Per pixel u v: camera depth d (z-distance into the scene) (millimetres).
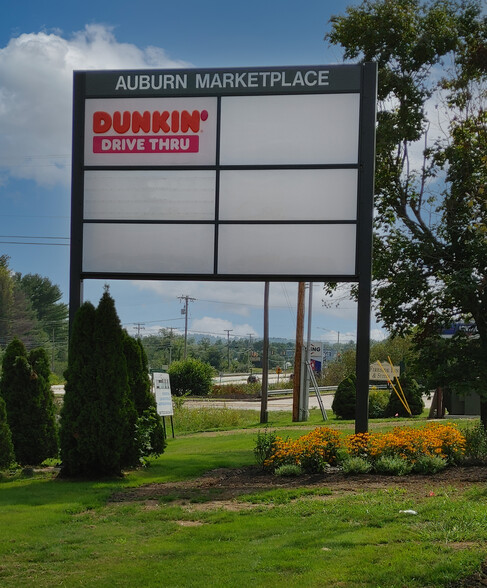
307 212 13562
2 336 88562
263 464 12570
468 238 15836
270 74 13789
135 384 13703
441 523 7172
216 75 13914
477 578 5367
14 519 8812
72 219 14094
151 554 7094
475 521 7129
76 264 14023
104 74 14148
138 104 14094
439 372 14469
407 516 7711
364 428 12891
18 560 7078
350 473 11320
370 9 17391
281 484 11023
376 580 5508
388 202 17500
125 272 13945
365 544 6660
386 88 17453
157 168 13992
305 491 10039
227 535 7660
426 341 15336
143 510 9484
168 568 6500
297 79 13695
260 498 9859
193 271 13797
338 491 10023
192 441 20438
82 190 14109
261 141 13773
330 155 13570
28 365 13953
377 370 32750
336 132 13586
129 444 12758
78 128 14164
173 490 10953
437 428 12703
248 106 13844
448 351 14758
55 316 107125
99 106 14180
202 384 53906
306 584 5582
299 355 29469
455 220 16172
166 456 15438
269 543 7172
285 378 87625
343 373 56812
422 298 16281
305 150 13641
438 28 17109
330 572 5832
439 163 17297
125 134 14094
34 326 95750
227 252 13727
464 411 28297
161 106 14062
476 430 13281
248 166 13758
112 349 12125
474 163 16234
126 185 14047
